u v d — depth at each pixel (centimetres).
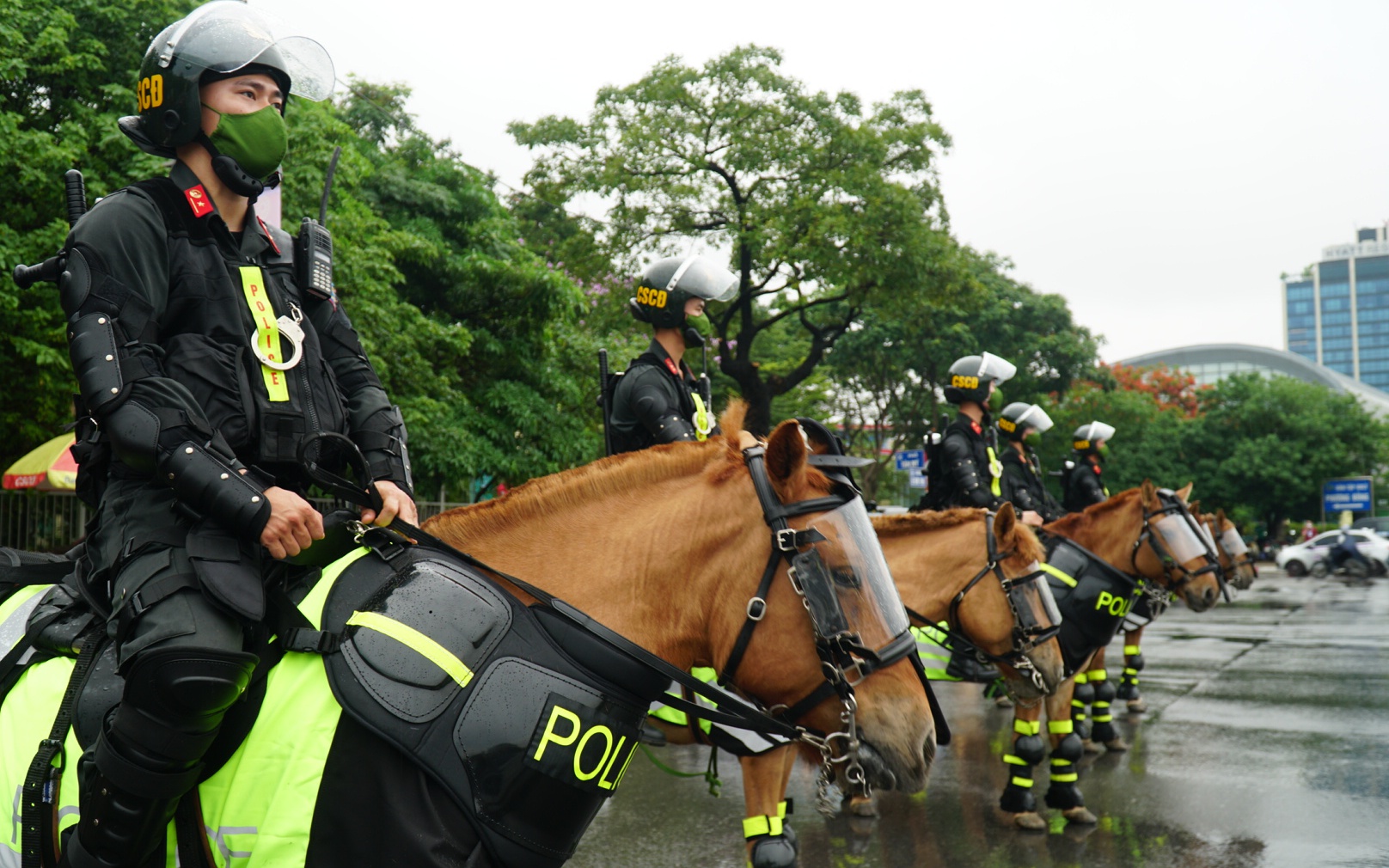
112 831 183
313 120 1137
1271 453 4241
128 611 184
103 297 191
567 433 1543
